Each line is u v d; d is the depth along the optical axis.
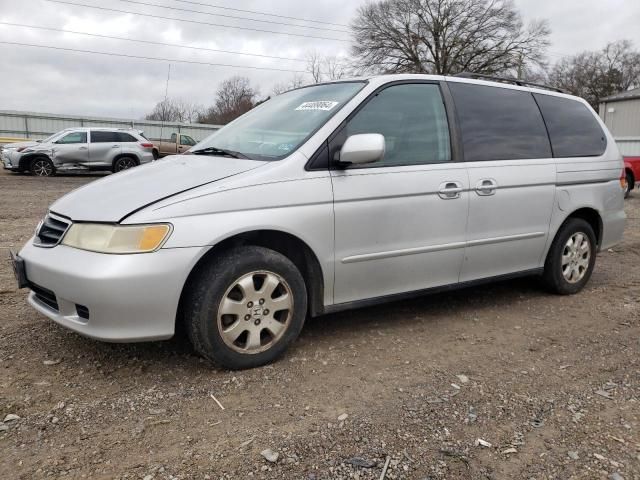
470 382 3.24
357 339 3.89
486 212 4.23
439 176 3.95
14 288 4.83
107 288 2.88
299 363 3.45
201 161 3.69
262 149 3.67
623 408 2.97
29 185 14.91
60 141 18.83
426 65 44.16
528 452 2.55
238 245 3.31
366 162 3.41
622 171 5.47
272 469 2.38
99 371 3.27
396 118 3.88
